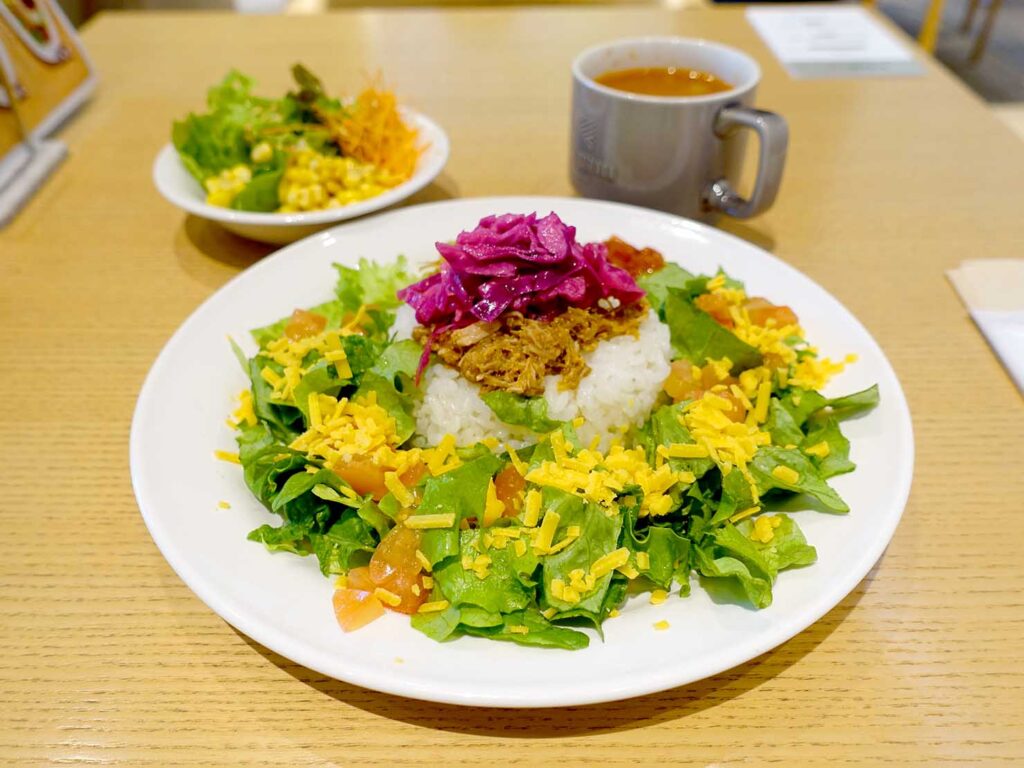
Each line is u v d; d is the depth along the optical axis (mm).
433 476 234
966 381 299
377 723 197
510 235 257
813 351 279
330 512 228
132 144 451
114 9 801
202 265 362
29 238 376
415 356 268
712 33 580
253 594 199
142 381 300
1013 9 1078
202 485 230
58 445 272
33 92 437
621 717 197
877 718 197
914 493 255
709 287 302
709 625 195
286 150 384
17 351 312
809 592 199
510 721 197
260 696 202
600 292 272
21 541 240
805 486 225
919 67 533
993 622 219
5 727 194
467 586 205
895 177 421
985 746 191
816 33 577
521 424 254
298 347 265
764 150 328
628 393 271
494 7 714
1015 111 818
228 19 606
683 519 233
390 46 567
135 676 206
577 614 200
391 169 396
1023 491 256
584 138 368
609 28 595
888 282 348
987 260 356
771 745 191
